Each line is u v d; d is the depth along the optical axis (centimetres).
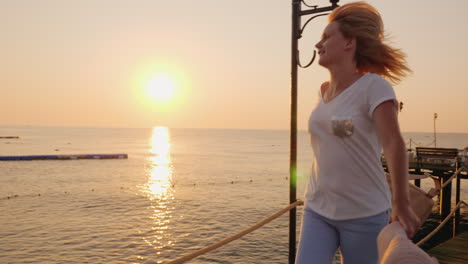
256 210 3197
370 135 149
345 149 153
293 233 344
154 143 18912
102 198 3762
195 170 6600
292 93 342
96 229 2528
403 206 122
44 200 3638
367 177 154
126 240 2270
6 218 2850
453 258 580
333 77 163
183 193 4128
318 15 327
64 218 2866
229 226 2625
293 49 340
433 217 2503
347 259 165
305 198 180
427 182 4897
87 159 8294
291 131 344
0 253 2016
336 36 157
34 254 2002
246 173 6225
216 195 4003
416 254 70
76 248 2108
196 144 18800
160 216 2953
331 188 160
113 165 7144
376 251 159
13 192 4056
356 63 159
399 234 88
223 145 17975
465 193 3947
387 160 133
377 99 140
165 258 1944
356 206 156
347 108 150
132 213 3062
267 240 2216
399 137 132
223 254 1977
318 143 166
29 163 7044
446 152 2064
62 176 5366
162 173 6034
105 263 1867
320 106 165
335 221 162
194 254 199
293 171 343
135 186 4609
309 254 166
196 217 2916
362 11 153
